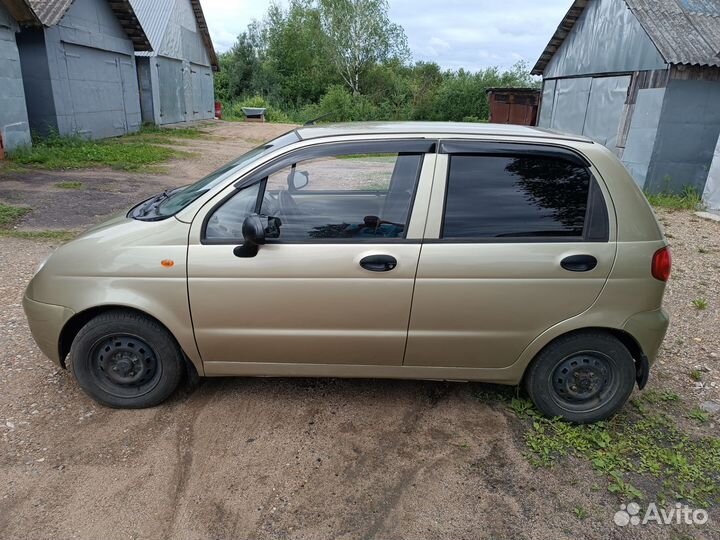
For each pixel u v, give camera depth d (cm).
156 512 258
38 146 1380
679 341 462
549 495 277
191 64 2838
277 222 310
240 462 294
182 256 304
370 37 4156
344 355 321
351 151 310
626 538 252
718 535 255
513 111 2011
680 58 1038
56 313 316
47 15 1387
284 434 318
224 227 309
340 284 302
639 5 1166
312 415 337
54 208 881
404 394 363
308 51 4412
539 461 300
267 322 311
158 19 2392
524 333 312
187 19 2744
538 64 1672
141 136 1953
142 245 307
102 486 273
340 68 4247
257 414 337
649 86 1138
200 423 326
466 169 306
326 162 316
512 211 305
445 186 304
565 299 305
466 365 325
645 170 1152
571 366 325
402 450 308
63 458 292
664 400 367
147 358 328
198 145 1856
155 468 287
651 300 310
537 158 306
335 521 257
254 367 329
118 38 1861
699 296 572
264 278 302
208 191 312
